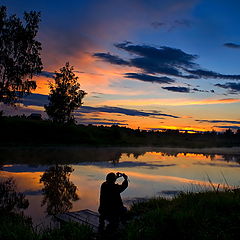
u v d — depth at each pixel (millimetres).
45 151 34094
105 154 33906
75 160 25422
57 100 56750
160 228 5754
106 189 6500
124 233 5980
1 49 34438
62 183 14047
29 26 35781
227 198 7172
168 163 25906
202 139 101188
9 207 9250
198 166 23969
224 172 19969
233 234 5379
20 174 16625
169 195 11617
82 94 58781
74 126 59688
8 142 41750
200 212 6344
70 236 5875
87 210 8008
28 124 49281
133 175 17422
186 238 5398
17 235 5629
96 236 5859
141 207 8422
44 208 9219
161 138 92000
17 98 35719
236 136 110250
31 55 35406
